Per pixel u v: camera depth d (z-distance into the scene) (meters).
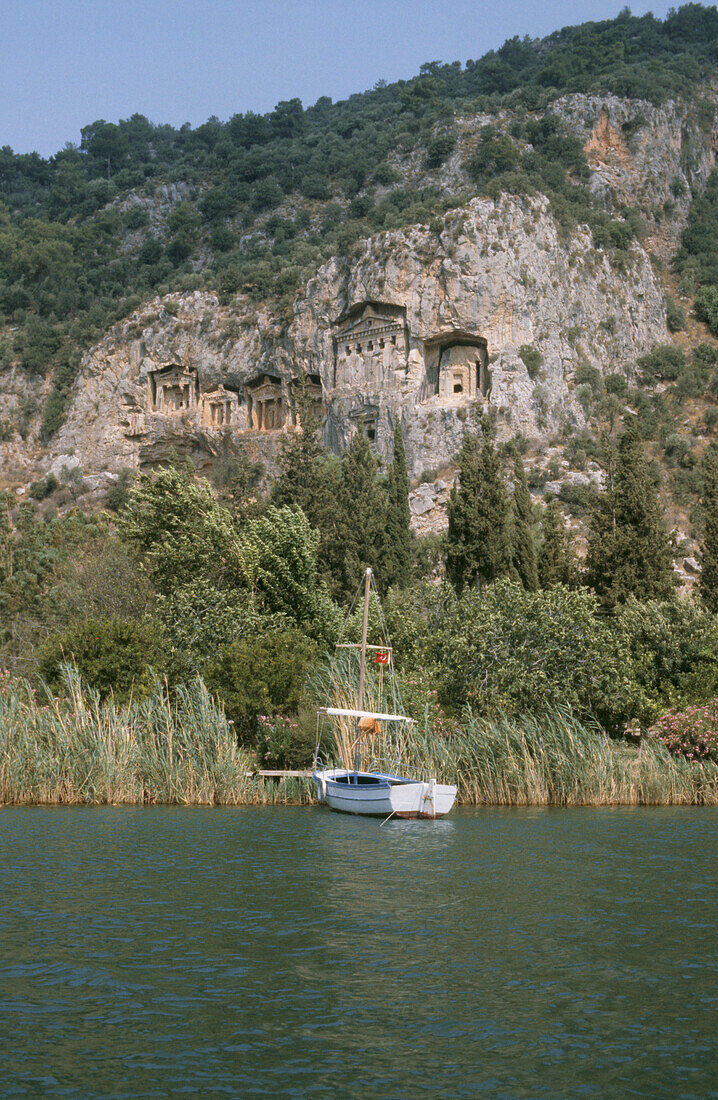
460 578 64.56
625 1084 11.55
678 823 31.69
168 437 146.75
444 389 125.81
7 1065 11.93
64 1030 13.05
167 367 148.12
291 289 144.12
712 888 21.58
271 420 141.25
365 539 64.62
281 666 40.50
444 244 126.38
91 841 27.12
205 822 30.92
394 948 16.86
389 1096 11.16
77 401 153.88
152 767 35.50
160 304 153.38
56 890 20.97
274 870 23.33
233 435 140.38
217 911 19.28
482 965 15.95
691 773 37.88
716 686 43.59
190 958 16.16
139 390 148.88
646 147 185.50
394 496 72.25
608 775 36.88
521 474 66.56
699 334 161.50
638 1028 13.30
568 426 125.81
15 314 187.38
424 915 19.12
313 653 42.53
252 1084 11.46
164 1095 11.16
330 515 65.88
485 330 124.44
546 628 42.16
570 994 14.63
